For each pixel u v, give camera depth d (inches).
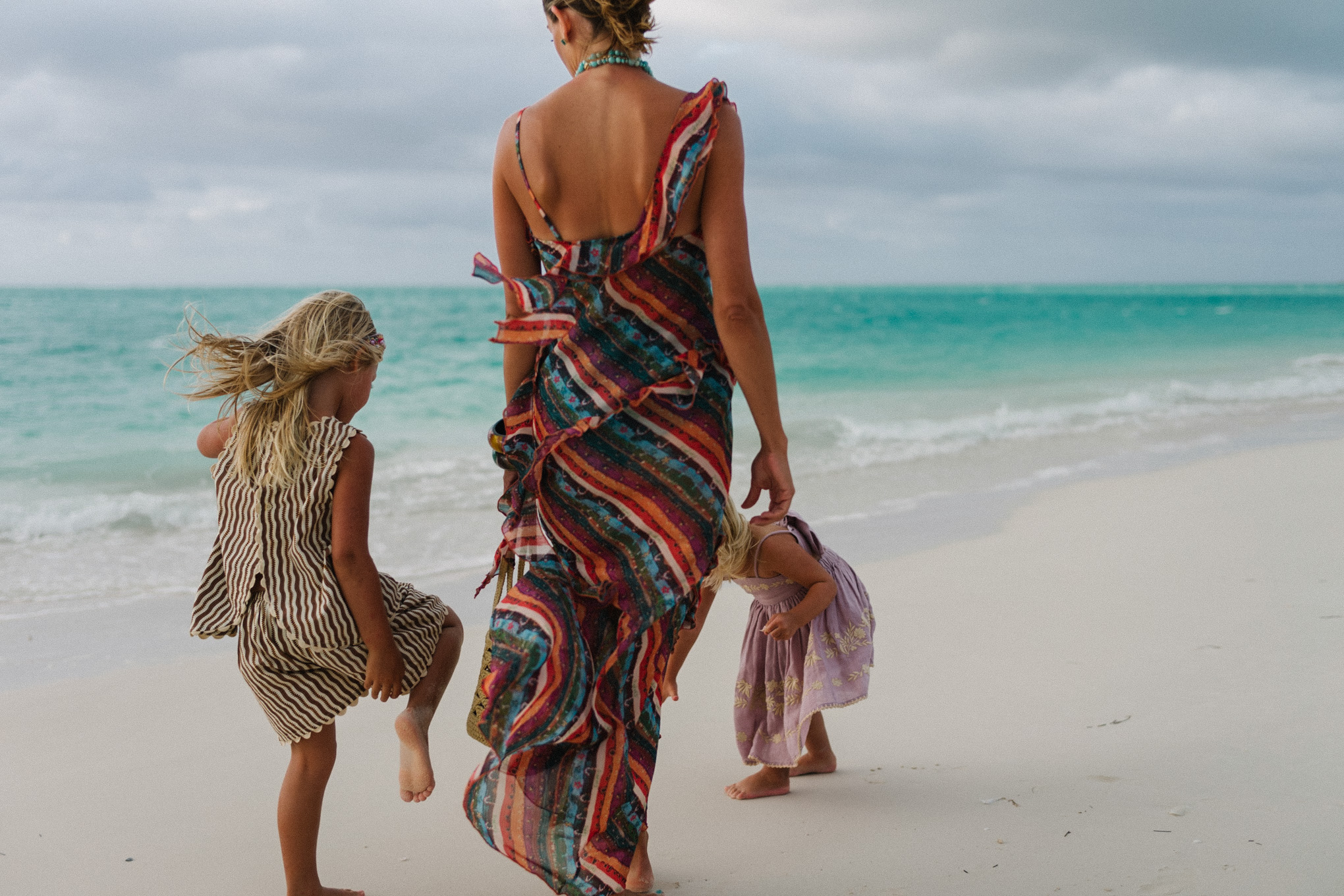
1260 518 278.7
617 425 80.7
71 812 131.0
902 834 116.9
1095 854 107.8
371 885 111.4
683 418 80.6
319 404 104.1
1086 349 1142.3
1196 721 142.9
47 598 236.5
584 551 82.6
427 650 106.1
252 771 144.6
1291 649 170.4
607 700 84.0
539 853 84.4
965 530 283.7
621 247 78.0
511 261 87.0
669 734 156.3
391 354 960.9
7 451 455.8
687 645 127.8
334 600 99.0
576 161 78.6
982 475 379.2
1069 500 321.7
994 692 162.4
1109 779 126.7
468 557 269.7
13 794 136.3
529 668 80.8
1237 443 445.7
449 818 128.7
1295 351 1072.8
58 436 494.9
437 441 490.0
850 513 313.0
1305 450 403.2
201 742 154.6
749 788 131.8
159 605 231.1
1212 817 114.0
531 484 82.4
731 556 125.5
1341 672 157.6
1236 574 221.3
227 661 193.2
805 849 115.0
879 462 411.5
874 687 167.9
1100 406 592.4
